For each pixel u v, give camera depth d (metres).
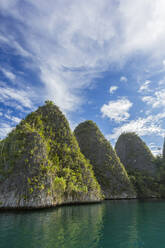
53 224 17.20
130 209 29.73
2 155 30.89
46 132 43.25
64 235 13.68
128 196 54.12
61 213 23.98
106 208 30.75
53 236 13.36
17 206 24.62
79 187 37.78
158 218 21.69
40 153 30.73
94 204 37.41
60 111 53.41
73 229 15.48
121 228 16.33
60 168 37.34
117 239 13.01
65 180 34.53
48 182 28.38
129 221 19.62
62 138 45.50
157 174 71.31
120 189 54.56
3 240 12.33
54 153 39.72
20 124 37.50
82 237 13.27
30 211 24.48
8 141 32.94
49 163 31.22
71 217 21.09
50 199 27.61
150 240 12.95
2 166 29.39
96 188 43.25
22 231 14.57
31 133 33.25
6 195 25.83
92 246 11.44
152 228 16.52
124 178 57.78
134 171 75.44
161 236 13.93
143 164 78.75
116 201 45.72
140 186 61.69
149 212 26.58
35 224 17.05
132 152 84.44
